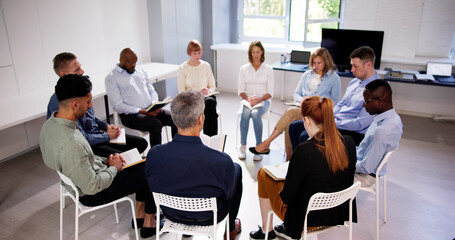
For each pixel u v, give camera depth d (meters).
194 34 5.79
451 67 4.51
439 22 4.87
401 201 3.04
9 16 3.40
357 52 2.95
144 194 2.56
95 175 2.06
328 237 2.58
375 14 5.07
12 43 3.47
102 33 4.45
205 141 2.42
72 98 1.98
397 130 2.33
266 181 2.25
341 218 2.00
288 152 3.47
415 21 4.88
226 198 1.92
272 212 2.20
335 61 5.00
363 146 2.53
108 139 2.81
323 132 1.84
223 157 1.81
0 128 2.79
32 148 3.91
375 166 2.42
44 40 3.76
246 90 3.94
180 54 5.60
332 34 4.91
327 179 1.84
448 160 3.75
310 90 3.67
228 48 5.77
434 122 4.86
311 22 5.27
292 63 5.18
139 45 5.09
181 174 1.77
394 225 2.73
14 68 3.53
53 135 2.00
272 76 3.84
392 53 5.16
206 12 5.85
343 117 3.10
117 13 4.62
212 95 3.82
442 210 2.91
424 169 3.56
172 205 1.88
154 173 1.81
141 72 3.62
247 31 6.36
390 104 2.37
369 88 2.37
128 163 2.39
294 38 6.08
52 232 2.61
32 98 3.52
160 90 5.45
